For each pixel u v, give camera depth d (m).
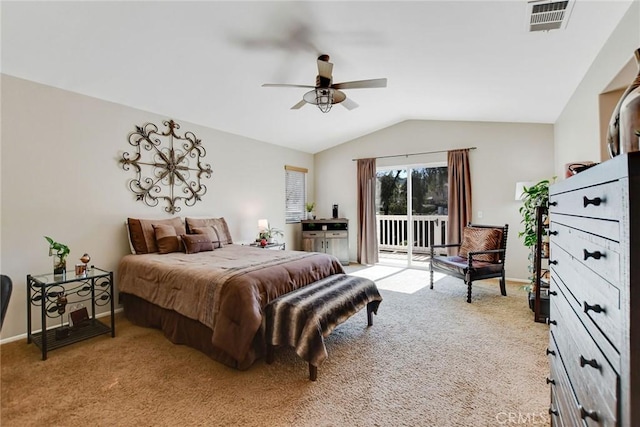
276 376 2.08
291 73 3.22
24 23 2.13
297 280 2.68
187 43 2.56
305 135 5.52
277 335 2.17
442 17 2.18
